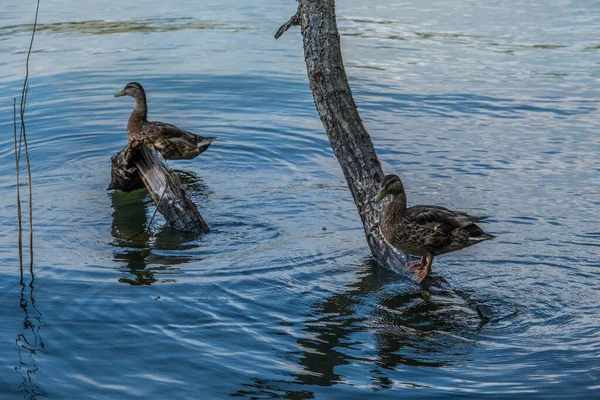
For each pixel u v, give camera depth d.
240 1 27.56
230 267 9.33
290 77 18.22
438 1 26.97
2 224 10.66
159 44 21.23
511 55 19.75
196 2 27.36
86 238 10.30
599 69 18.38
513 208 11.03
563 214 10.80
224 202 11.59
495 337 7.67
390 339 7.62
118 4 27.02
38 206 11.41
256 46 21.08
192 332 7.69
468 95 16.56
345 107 9.73
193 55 20.11
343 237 10.30
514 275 9.06
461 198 11.43
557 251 9.66
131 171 11.79
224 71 18.62
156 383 6.77
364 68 18.62
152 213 11.33
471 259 9.50
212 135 14.62
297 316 8.10
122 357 7.20
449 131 14.45
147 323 7.86
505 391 6.64
